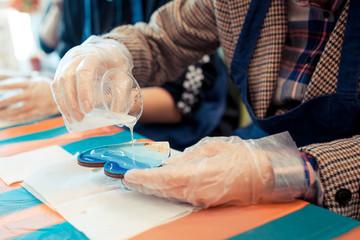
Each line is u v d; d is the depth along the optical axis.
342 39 0.54
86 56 0.55
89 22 1.41
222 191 0.42
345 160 0.46
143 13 1.25
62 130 0.69
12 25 1.84
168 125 1.19
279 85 0.64
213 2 0.69
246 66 0.66
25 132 0.69
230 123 1.18
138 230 0.38
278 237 0.37
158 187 0.43
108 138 0.64
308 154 0.47
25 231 0.39
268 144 0.48
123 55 0.63
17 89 0.79
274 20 0.62
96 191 0.47
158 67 0.81
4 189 0.48
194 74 1.15
